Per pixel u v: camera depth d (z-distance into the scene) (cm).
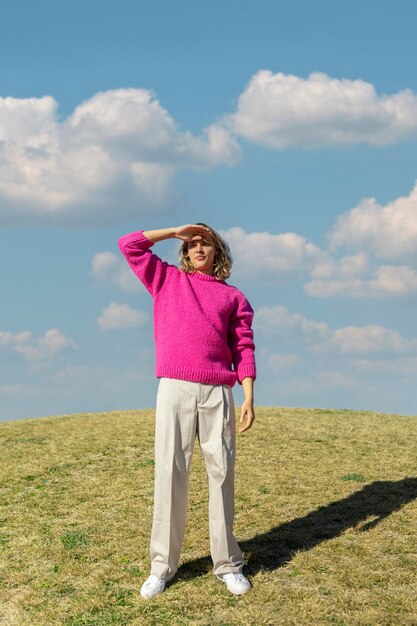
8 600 480
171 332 453
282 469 755
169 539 458
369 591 443
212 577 477
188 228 462
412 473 736
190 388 445
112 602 455
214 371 449
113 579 489
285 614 416
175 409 447
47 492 721
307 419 1077
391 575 467
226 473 453
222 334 458
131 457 844
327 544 523
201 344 448
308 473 739
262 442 892
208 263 471
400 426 1020
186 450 452
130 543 561
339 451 843
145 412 1224
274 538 541
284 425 1015
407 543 524
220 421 452
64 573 511
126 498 685
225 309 462
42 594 480
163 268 471
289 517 596
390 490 668
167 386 450
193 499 668
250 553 511
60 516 644
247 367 466
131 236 463
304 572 473
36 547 567
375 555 501
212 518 460
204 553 526
